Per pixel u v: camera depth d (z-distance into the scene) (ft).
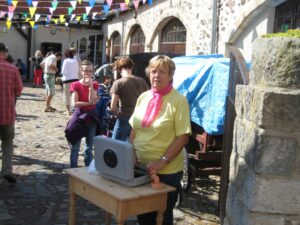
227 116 12.57
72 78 35.86
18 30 69.92
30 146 23.98
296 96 7.68
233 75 12.23
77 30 71.41
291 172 7.88
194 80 16.48
